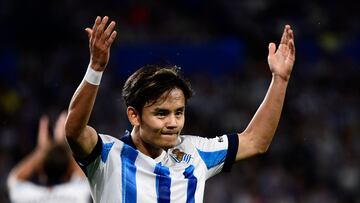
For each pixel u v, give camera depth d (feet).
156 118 34.42
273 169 131.85
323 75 165.78
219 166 37.81
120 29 166.09
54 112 146.72
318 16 178.40
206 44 162.30
